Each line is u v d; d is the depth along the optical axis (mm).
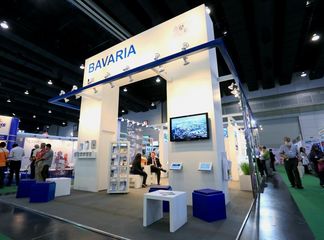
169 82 4570
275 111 13188
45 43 7125
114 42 7730
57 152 9609
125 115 16891
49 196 4309
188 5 5930
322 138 9117
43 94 12641
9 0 5602
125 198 4555
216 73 4535
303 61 11055
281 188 5422
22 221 2895
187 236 2289
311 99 12016
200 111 4027
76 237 2303
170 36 4754
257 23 6395
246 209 3400
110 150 5422
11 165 6660
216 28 7508
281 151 5672
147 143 13555
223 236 2277
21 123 20984
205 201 2883
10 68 8695
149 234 2359
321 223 2660
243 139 9867
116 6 5406
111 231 2459
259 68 11109
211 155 3781
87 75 6680
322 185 5375
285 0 5859
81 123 6438
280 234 2305
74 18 6398
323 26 7539
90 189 5656
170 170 4164
